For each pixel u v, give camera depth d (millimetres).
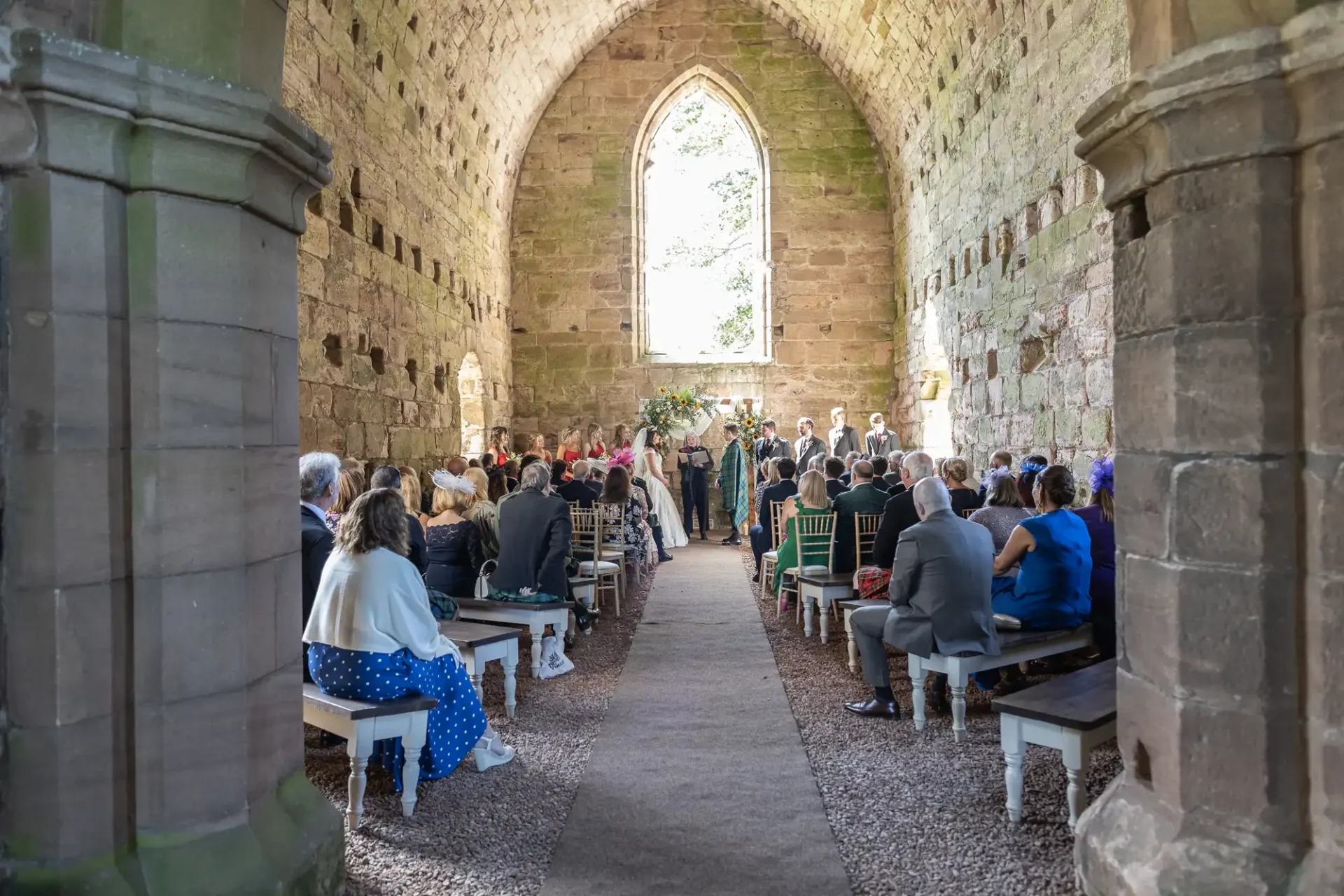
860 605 5191
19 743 2021
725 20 14273
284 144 2322
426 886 2770
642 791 3535
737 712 4605
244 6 2312
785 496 8203
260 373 2383
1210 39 2061
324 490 3902
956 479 6375
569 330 14422
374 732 3193
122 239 2107
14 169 1988
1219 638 2072
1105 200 2414
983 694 4812
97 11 2074
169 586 2145
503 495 6742
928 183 11812
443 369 10445
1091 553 4535
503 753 3861
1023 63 8211
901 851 2975
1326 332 1924
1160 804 2225
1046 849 2965
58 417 1995
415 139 9406
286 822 2420
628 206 14398
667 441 13695
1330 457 1924
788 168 14320
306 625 3777
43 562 2002
